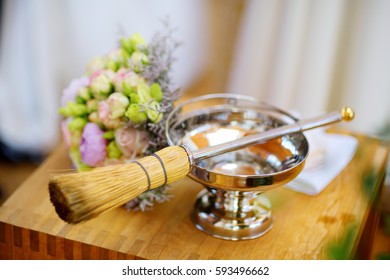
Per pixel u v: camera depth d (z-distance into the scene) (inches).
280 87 56.2
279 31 55.1
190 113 35.2
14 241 32.0
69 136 35.4
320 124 33.1
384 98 54.3
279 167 32.9
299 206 34.6
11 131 64.0
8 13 58.1
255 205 33.2
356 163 39.3
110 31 60.9
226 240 31.4
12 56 60.4
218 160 34.2
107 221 32.4
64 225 31.8
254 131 35.5
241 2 62.6
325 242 31.4
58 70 62.2
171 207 34.1
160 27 61.1
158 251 30.3
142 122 32.7
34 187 35.2
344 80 56.4
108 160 33.9
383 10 51.5
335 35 53.3
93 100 34.0
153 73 33.7
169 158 27.8
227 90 64.2
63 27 60.2
